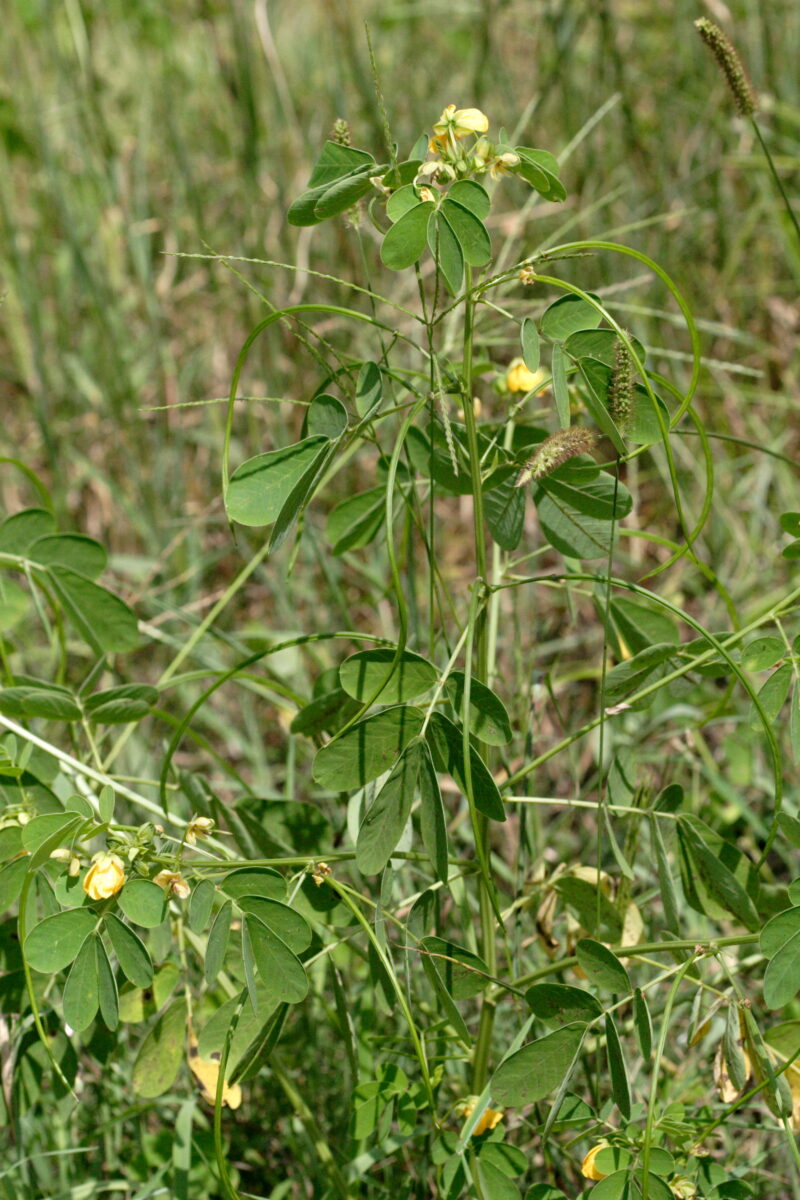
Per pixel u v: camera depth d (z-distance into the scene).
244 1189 1.34
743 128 2.05
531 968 1.36
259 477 1.17
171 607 1.52
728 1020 1.18
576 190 1.98
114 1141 1.33
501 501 1.23
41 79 2.39
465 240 1.15
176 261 2.07
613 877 1.30
